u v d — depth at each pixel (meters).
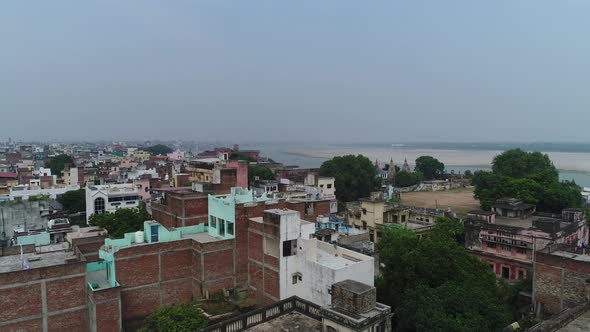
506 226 69.06
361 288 26.19
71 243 54.69
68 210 110.38
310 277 44.09
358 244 68.75
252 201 56.72
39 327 41.06
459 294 38.75
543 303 45.50
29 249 50.72
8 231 88.44
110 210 100.69
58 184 141.25
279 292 46.09
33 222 91.38
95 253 55.06
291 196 91.88
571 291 43.19
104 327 41.66
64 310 42.31
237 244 52.41
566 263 43.56
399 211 89.00
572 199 94.94
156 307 49.31
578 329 26.39
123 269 46.81
